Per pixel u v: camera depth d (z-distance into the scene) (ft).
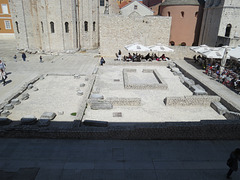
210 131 33.37
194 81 61.62
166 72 71.92
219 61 79.25
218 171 26.78
